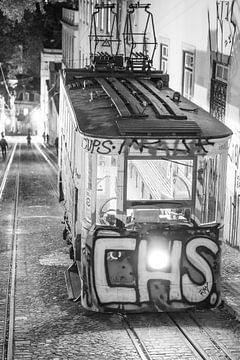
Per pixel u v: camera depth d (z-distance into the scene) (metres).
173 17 21.33
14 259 15.49
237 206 15.65
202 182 11.27
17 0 33.34
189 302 11.47
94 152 10.99
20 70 66.38
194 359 10.12
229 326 11.37
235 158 15.70
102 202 11.41
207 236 11.39
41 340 10.75
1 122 63.19
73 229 13.21
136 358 10.13
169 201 11.18
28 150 48.75
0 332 11.09
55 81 55.94
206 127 11.41
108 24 32.28
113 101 12.15
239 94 15.38
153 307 11.38
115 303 11.32
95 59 16.23
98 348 10.47
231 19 15.79
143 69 15.62
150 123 11.08
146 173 11.82
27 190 26.70
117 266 11.25
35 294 12.95
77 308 12.15
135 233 11.18
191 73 19.78
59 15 60.66
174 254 11.31
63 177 16.81
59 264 15.05
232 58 15.80
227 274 13.75
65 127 15.56
